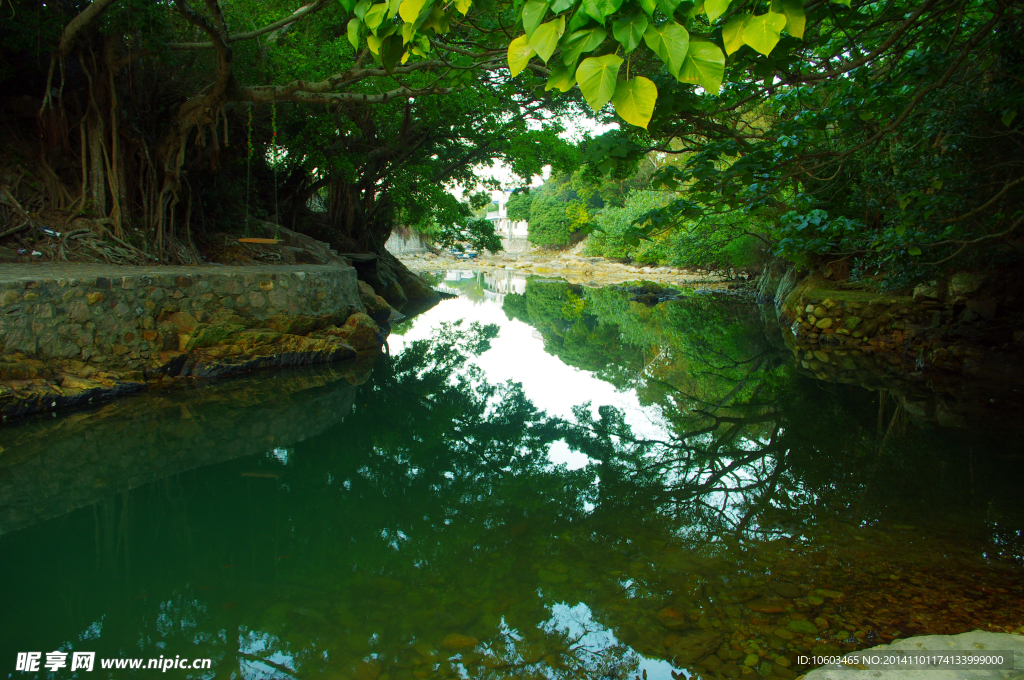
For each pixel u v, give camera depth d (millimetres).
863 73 5168
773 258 20672
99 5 7754
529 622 3057
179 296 8141
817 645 2777
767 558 3697
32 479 4891
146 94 10055
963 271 9953
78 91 9617
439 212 19859
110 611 3203
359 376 9250
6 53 9133
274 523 4387
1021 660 2539
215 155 10578
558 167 16562
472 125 17234
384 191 19656
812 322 11961
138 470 5207
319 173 17047
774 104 6113
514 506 4762
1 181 8914
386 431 6875
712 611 3109
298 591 3400
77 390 6609
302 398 7746
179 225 10914
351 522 4430
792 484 5051
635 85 2025
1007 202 7387
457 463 5938
